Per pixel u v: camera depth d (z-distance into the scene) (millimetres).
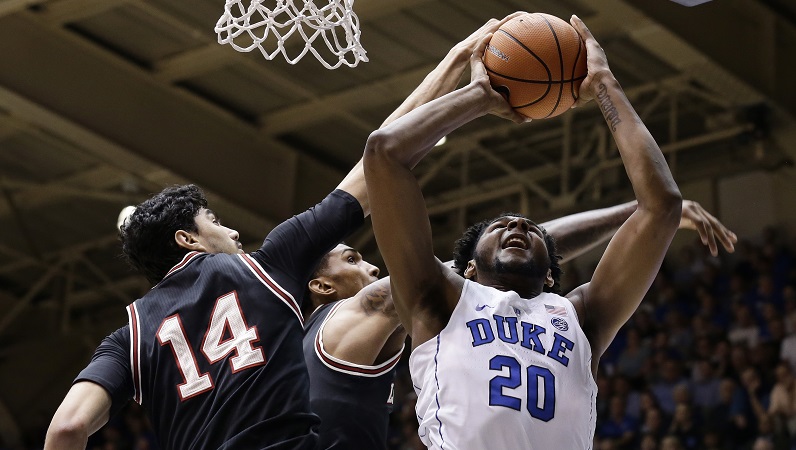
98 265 17641
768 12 11727
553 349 3035
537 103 3418
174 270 3277
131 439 15602
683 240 14406
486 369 2971
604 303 3225
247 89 13094
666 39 10992
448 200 15391
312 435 2986
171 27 11898
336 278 4113
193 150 13094
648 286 3219
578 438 2975
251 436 2932
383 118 13469
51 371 18516
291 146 14195
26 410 18312
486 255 3307
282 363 3049
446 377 2986
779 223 13484
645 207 3182
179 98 13094
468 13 11438
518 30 3447
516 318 3080
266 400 2988
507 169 14164
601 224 4090
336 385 3496
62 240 16953
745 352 10836
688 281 13453
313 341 3607
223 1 11258
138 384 3146
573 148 14164
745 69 11641
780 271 12234
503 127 13688
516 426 2896
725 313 12172
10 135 14125
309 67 12508
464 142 14055
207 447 2965
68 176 15086
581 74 3447
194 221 3408
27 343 17906
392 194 3082
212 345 3098
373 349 3535
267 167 13930
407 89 12789
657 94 13367
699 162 14180
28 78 11711
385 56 12320
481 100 3314
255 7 3969
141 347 3154
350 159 14492
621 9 10602
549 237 3682
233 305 3133
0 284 18297
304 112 13469
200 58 12367
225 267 3211
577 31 3506
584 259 14914
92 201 15609
